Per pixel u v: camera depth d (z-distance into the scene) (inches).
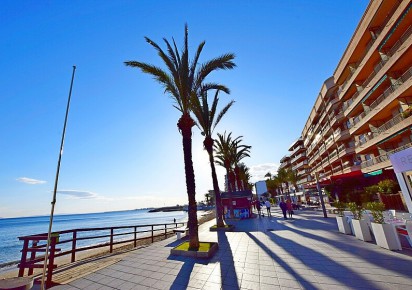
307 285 160.4
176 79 379.9
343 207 359.9
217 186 561.0
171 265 234.5
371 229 287.1
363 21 819.4
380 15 748.0
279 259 229.5
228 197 869.8
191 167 350.9
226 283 175.8
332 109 1295.5
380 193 695.7
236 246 307.4
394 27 669.9
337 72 1122.0
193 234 303.9
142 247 376.5
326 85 1280.8
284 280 173.2
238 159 1170.6
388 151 812.6
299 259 223.6
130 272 218.5
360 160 1108.5
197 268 218.5
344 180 823.7
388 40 713.6
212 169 575.5
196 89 413.1
